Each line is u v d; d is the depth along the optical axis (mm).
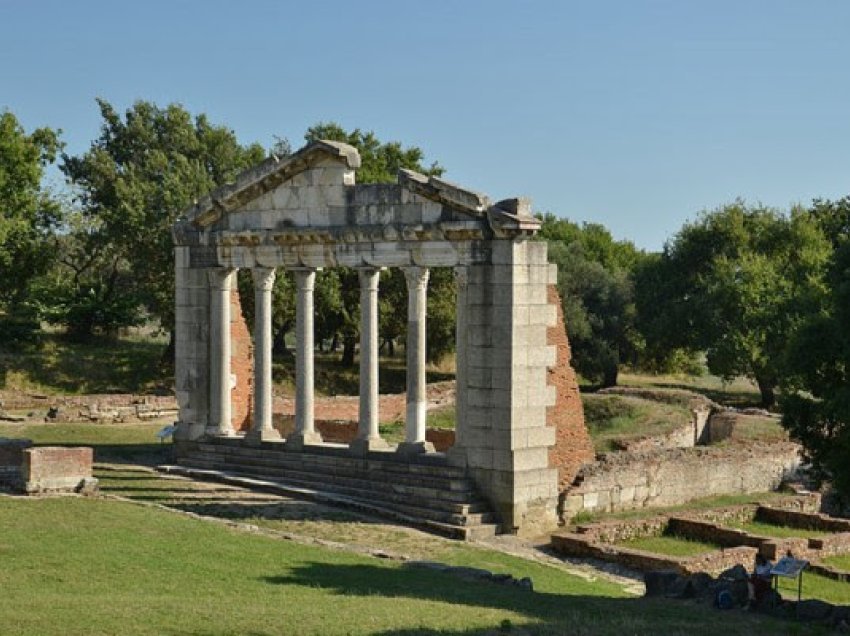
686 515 41281
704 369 111312
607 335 96438
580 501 40938
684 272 93125
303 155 44375
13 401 65125
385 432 58188
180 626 20703
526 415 39625
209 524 33594
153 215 80125
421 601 25297
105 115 98812
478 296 39906
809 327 33688
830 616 25281
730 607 26734
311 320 45812
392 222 42250
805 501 46562
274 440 46500
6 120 79250
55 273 97500
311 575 28141
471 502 39562
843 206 101875
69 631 19766
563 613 24906
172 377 81125
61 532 30094
